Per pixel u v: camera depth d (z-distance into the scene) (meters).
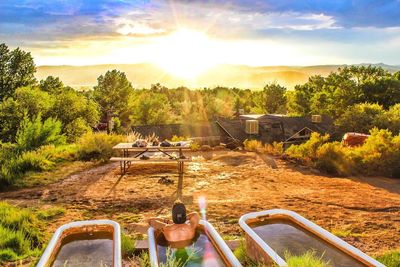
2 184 9.74
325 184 10.38
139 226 6.58
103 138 14.45
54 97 39.28
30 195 8.97
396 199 8.80
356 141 18.67
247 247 4.49
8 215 6.51
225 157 14.35
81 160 13.20
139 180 10.53
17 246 5.40
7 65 47.88
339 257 4.07
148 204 8.22
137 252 5.05
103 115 74.69
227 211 7.58
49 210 7.62
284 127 44.72
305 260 3.54
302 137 44.00
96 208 7.91
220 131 46.22
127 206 8.06
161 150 11.58
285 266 3.48
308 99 72.88
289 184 10.27
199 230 4.82
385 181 11.06
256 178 10.93
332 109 61.25
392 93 56.81
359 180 11.10
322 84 73.69
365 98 58.66
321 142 13.89
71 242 4.54
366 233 6.30
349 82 60.91
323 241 4.45
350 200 8.61
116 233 4.41
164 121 68.38
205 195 8.99
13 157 12.11
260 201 8.41
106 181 10.40
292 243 4.46
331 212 7.61
